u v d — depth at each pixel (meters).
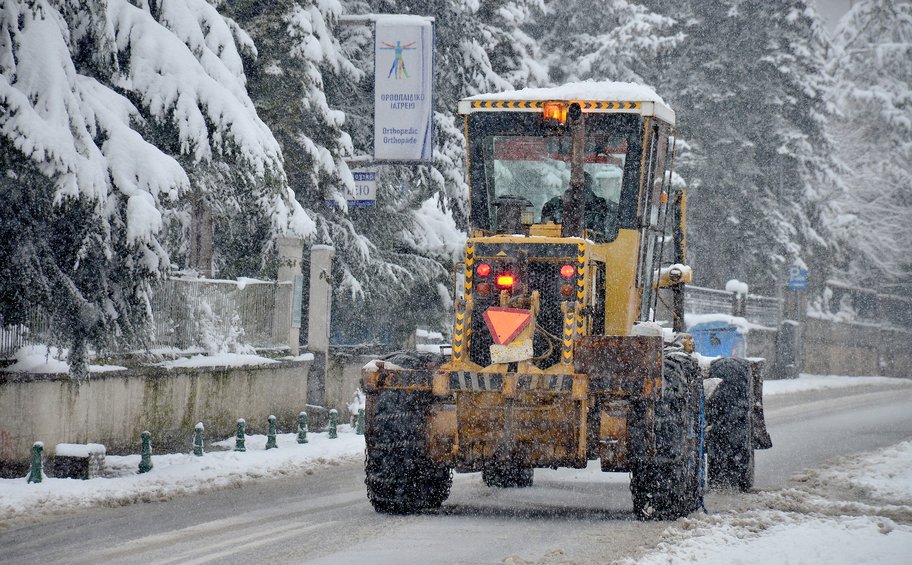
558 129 21.91
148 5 29.44
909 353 113.00
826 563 15.81
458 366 19.78
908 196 120.19
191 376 33.50
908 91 118.75
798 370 83.38
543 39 75.69
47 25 24.44
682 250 25.52
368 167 43.44
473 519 20.27
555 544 17.61
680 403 19.78
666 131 22.53
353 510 21.33
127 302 26.86
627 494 24.28
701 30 89.06
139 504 22.19
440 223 48.38
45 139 23.22
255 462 28.34
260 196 35.66
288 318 39.41
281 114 38.56
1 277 25.27
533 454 19.47
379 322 47.53
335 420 34.91
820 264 103.06
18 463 26.91
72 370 26.56
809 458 31.84
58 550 17.12
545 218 21.97
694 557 16.19
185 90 27.89
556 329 20.00
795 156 89.00
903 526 19.16
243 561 16.11
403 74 39.06
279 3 38.41
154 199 25.70
